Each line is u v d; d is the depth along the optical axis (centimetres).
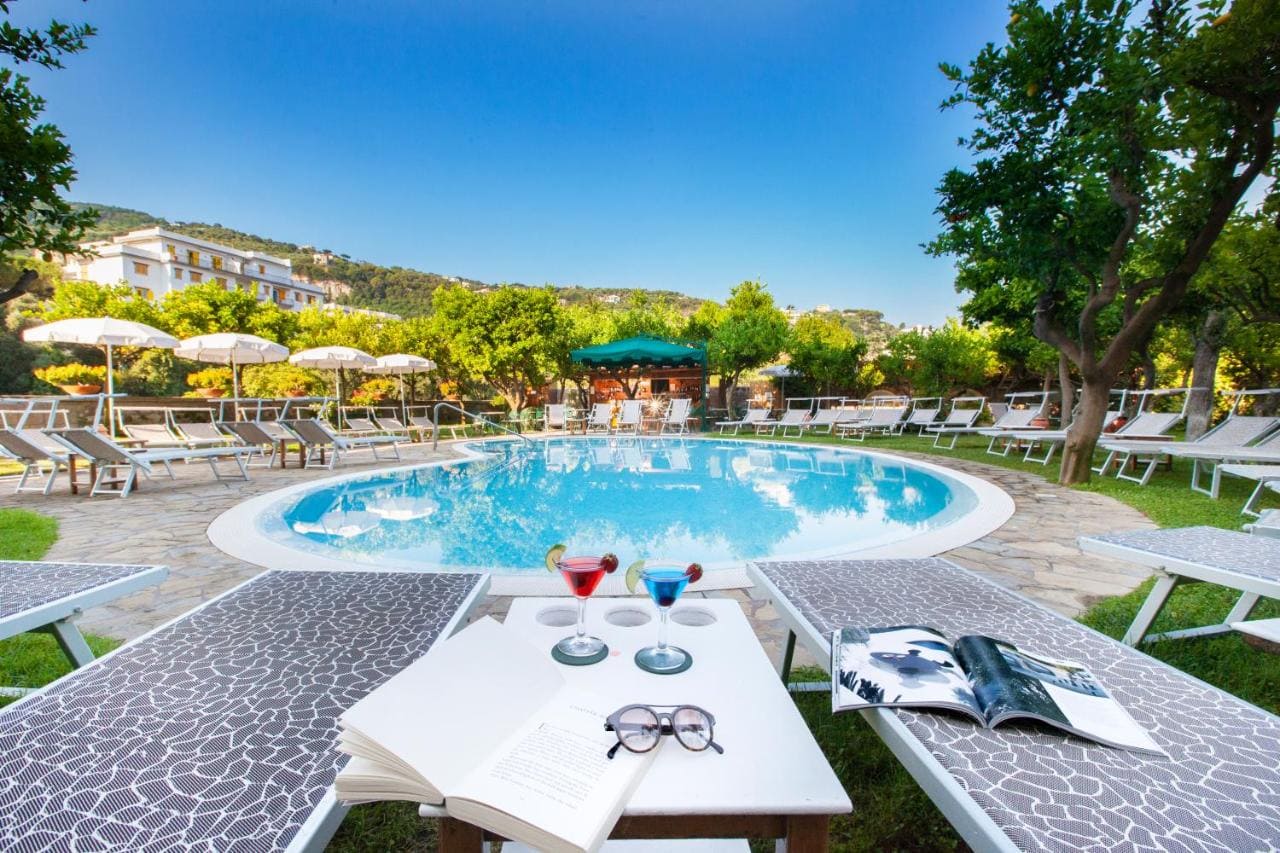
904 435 1446
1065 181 617
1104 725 108
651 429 1738
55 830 84
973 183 641
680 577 122
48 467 897
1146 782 95
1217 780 96
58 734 107
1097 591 304
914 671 125
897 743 108
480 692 101
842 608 176
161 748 103
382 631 158
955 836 141
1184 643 235
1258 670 211
